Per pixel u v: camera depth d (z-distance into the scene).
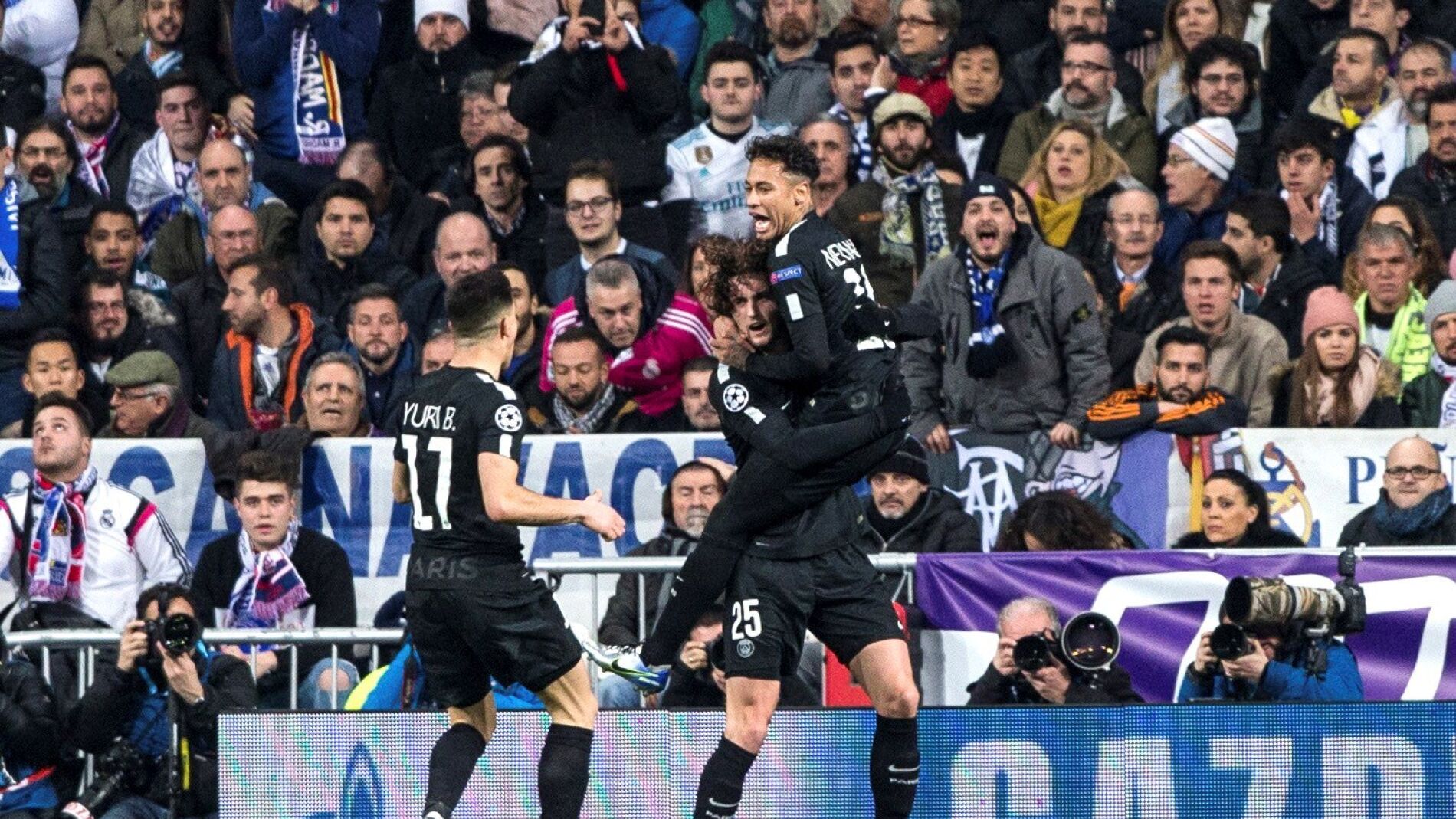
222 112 44.34
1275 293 37.59
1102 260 38.78
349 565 32.84
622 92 40.06
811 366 22.61
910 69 42.06
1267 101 42.34
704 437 34.00
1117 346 36.09
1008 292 34.72
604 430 35.28
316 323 37.38
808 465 22.95
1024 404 34.69
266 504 32.25
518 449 23.78
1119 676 28.11
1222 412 33.09
